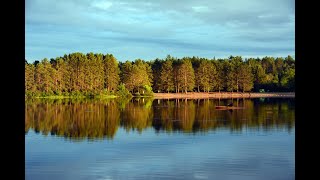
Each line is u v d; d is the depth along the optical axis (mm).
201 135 20078
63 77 62156
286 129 21906
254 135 19672
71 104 47906
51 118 30969
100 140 18906
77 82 63719
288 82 69250
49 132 22344
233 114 32438
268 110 36000
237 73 71000
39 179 10945
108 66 67438
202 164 12586
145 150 15586
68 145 17297
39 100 55281
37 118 30891
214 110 37312
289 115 30672
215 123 25797
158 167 12289
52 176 11242
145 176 11172
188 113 34312
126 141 18406
